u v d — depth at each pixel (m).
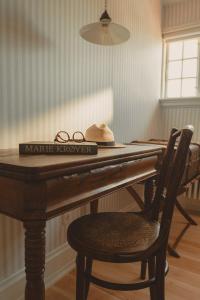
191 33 2.50
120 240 0.86
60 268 1.51
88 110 1.67
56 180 0.70
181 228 2.17
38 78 1.28
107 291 1.36
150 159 1.27
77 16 1.50
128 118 2.17
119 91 2.01
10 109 1.15
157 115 2.70
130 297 1.32
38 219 0.66
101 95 1.79
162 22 2.64
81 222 1.00
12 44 1.14
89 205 1.73
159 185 1.16
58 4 1.37
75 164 0.75
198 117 2.53
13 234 1.22
